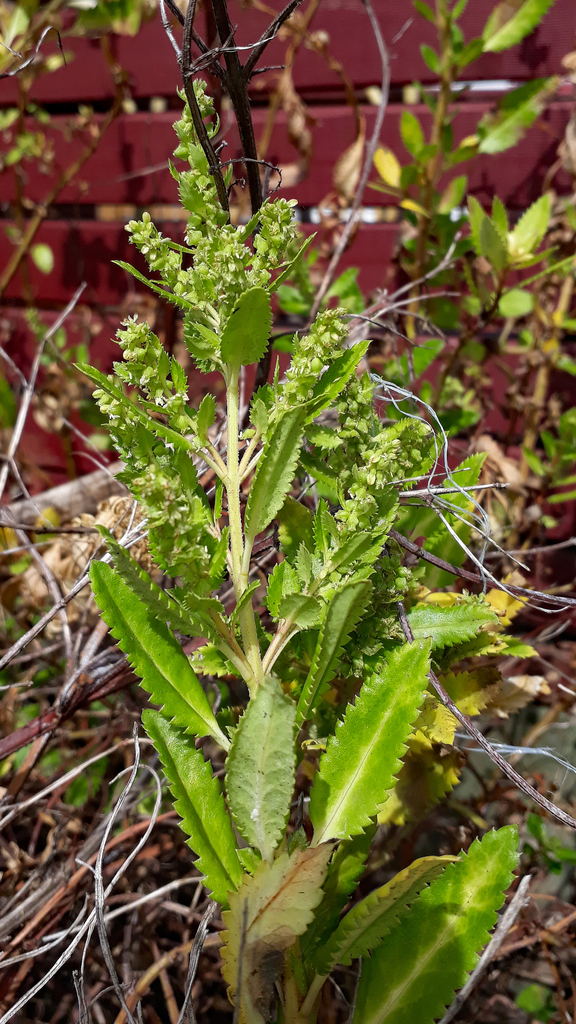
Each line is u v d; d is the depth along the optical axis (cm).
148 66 85
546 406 74
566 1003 52
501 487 38
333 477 36
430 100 65
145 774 59
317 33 69
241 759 30
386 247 78
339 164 69
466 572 38
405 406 52
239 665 33
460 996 39
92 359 94
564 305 68
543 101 63
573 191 73
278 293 63
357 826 31
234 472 33
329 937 35
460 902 36
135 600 33
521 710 68
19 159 87
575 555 77
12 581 66
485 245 56
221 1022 55
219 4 33
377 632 35
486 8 72
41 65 77
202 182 32
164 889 46
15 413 83
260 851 32
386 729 32
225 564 32
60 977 52
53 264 96
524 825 59
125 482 32
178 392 32
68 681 48
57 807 56
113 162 90
